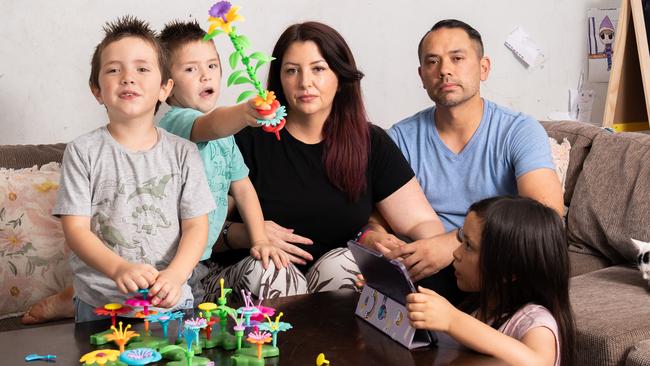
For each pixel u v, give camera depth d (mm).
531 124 2158
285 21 2643
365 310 1550
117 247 1606
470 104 2170
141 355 1241
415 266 1876
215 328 1434
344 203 2057
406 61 2857
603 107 3213
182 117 1868
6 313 1966
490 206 1510
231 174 1970
